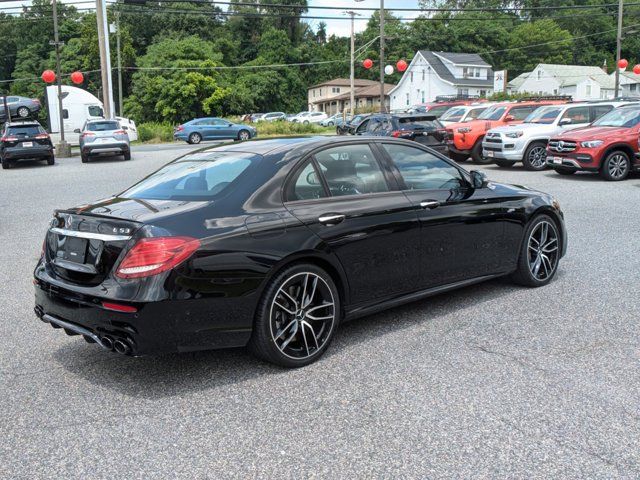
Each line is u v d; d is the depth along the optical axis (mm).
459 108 22797
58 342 4680
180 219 3682
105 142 22312
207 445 3078
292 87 86125
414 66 76188
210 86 63312
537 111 17688
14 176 18438
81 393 3736
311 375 3920
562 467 2805
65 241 3961
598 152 13789
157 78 62531
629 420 3223
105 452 3033
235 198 3939
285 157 4270
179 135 35625
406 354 4219
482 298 5480
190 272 3541
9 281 6598
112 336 3584
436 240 4832
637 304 5191
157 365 4160
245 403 3539
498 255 5375
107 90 27922
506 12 91938
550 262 5879
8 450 3072
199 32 87812
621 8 34188
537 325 4734
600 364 3963
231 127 36531
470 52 88688
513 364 3992
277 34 92562
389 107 84000
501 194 5434
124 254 3557
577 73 75875
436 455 2930
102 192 13938
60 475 2838
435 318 4969
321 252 4082
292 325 4027
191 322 3574
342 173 4469
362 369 3986
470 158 20922
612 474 2744
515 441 3039
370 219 4387
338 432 3176
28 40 83000
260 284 3789
